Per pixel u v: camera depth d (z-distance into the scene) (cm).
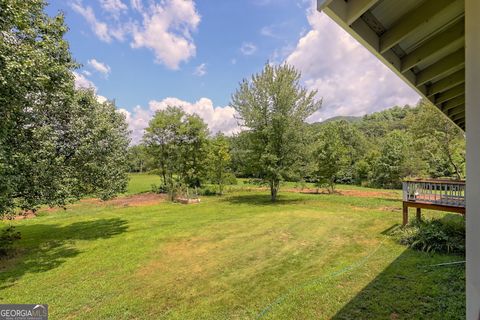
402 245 528
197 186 1759
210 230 716
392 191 1588
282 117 1168
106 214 1023
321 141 1498
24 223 880
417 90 279
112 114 811
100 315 314
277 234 659
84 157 633
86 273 443
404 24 174
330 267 435
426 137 1121
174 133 1666
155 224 819
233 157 1559
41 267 475
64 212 1068
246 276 412
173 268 455
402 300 313
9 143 468
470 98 118
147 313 316
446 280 359
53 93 535
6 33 411
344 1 155
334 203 1169
